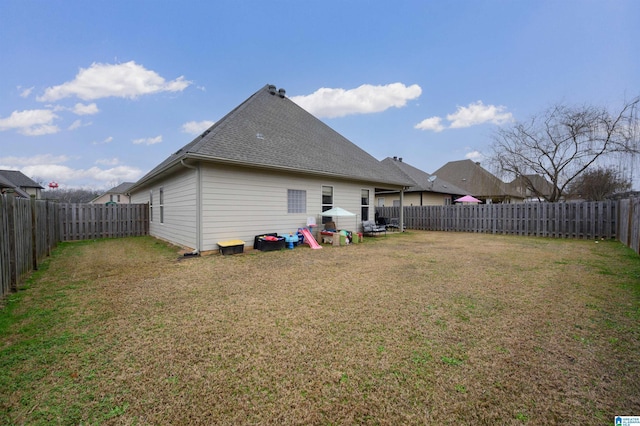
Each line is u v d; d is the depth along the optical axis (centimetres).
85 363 258
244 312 379
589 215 1188
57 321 350
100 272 602
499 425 187
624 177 1484
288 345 290
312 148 1180
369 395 215
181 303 414
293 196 1028
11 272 465
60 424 187
